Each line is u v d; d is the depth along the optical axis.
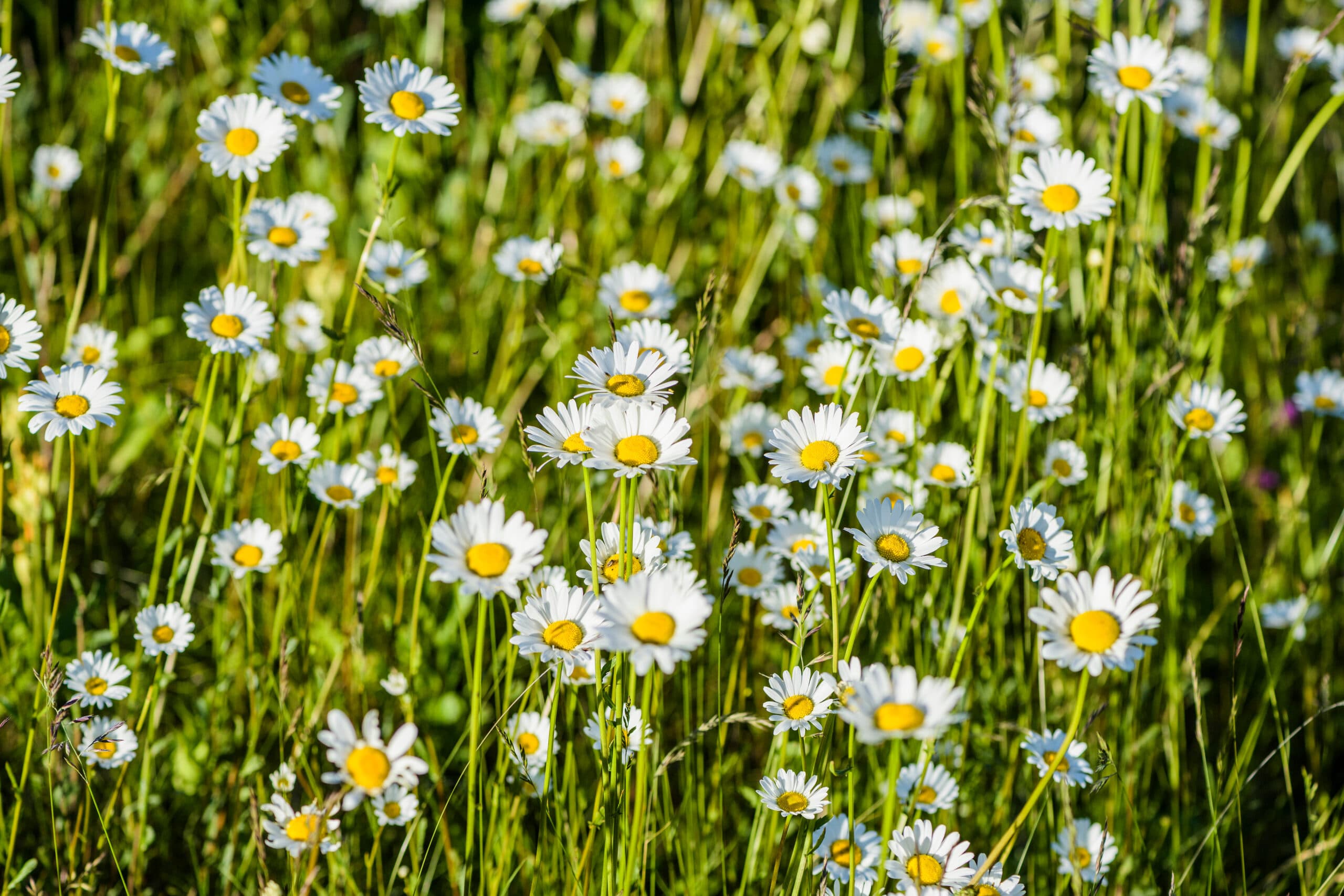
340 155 2.99
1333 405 2.79
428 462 2.86
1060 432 2.72
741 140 2.98
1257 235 2.83
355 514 2.72
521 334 2.85
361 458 2.65
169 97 2.97
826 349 2.68
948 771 2.63
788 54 2.98
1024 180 2.60
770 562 2.62
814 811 2.50
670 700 2.71
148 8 3.01
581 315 2.92
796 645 2.51
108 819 2.60
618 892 2.51
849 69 3.16
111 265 2.93
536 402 2.93
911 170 2.91
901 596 2.66
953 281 2.70
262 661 2.64
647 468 2.46
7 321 2.55
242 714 2.69
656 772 2.52
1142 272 2.73
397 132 2.59
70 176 2.84
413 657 2.60
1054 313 2.84
